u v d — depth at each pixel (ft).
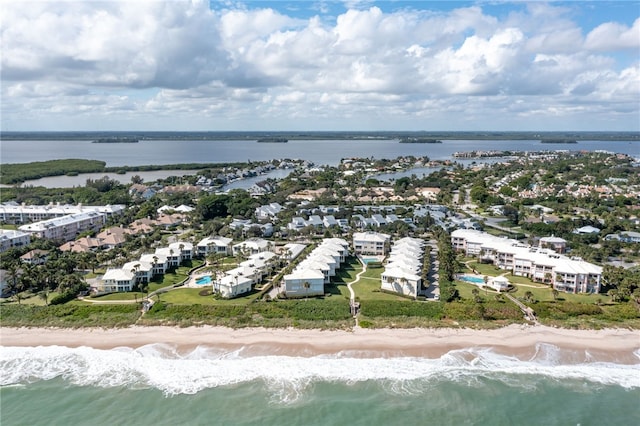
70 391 279.28
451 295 386.11
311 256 469.57
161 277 445.78
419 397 273.33
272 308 368.27
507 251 481.46
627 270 447.42
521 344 326.85
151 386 283.18
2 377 292.61
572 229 633.61
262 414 258.57
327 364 303.27
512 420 255.09
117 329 345.10
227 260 509.35
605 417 257.55
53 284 411.34
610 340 331.77
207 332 340.39
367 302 376.48
